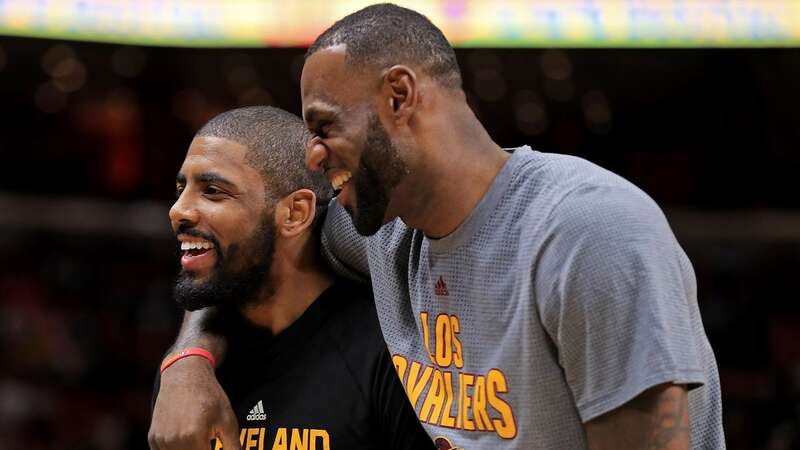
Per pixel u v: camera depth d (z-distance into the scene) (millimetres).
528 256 2102
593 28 6785
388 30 2178
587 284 1995
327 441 2670
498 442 2213
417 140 2176
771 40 6688
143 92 11281
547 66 9867
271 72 10453
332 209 2809
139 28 7047
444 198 2215
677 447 1957
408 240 2467
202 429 2531
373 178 2180
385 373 2674
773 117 10141
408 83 2152
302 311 2842
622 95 10305
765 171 10438
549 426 2141
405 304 2484
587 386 2033
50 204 11469
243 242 2723
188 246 2729
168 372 2730
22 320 10180
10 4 6926
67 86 11312
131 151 11539
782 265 10039
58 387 9570
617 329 1979
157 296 10672
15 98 11992
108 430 9125
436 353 2330
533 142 10758
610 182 2102
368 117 2162
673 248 2066
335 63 2174
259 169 2736
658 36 6777
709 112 10375
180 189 2816
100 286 10891
